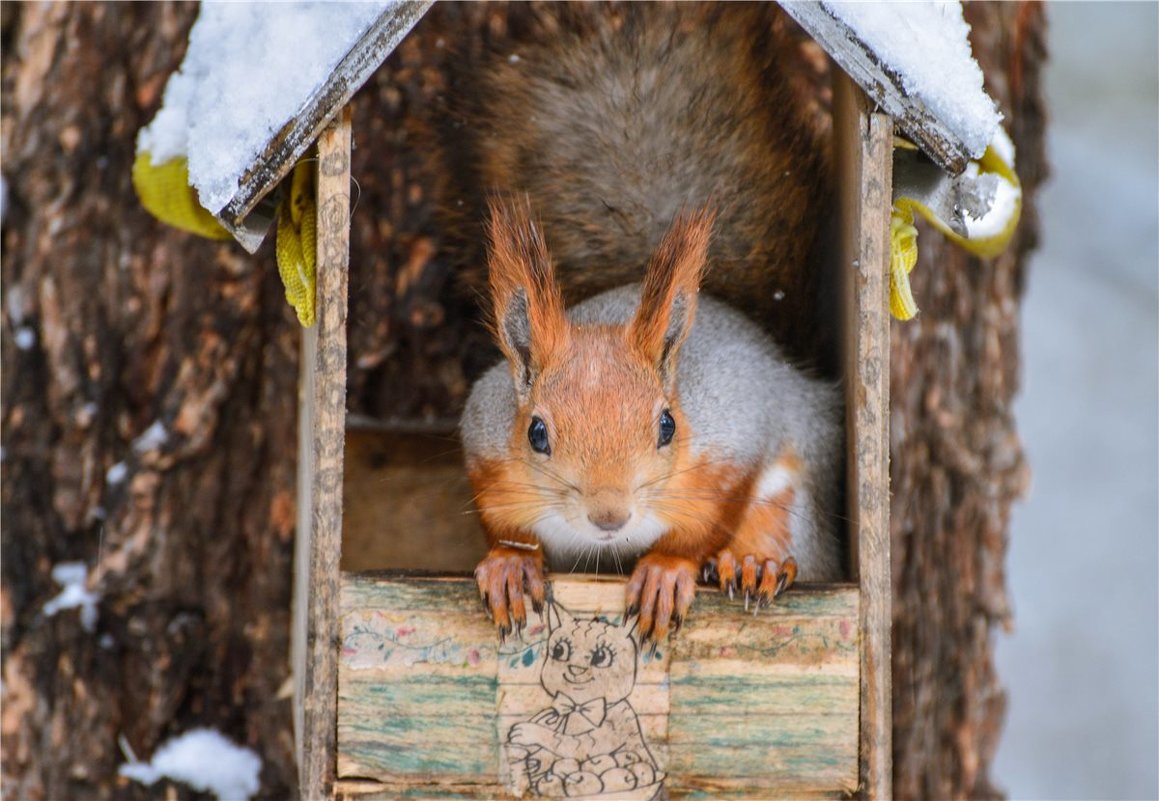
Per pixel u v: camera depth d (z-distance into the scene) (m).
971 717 10.02
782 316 8.87
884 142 6.75
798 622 6.82
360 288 9.58
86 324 9.19
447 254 9.34
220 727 9.41
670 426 7.34
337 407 6.62
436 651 6.73
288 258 7.17
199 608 9.36
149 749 9.24
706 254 8.34
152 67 9.18
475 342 9.59
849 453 7.55
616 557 7.96
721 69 8.92
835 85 8.17
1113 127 14.52
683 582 6.83
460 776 6.71
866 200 6.75
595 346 7.40
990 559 10.09
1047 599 14.37
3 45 9.10
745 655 6.81
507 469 7.51
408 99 9.39
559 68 9.00
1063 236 14.55
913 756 9.88
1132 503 14.48
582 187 8.91
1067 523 14.64
